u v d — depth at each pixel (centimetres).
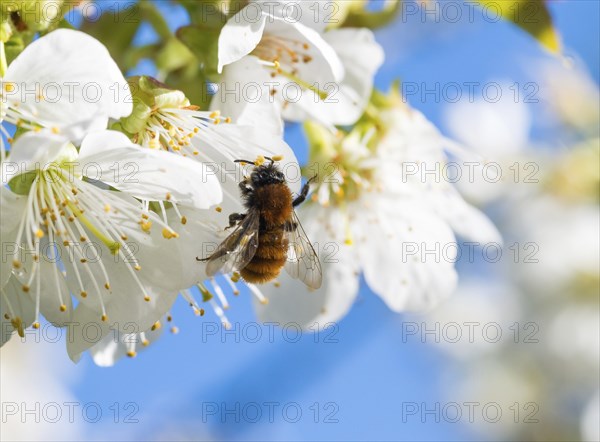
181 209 19
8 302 19
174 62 20
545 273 29
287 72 20
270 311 22
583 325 29
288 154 19
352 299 22
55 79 18
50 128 18
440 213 22
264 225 20
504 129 28
